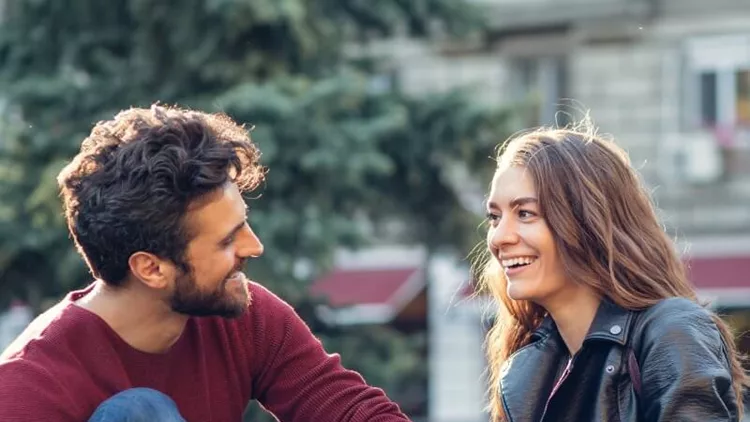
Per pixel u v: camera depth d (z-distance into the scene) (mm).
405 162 10328
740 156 15039
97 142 3002
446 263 14773
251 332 3213
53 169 9250
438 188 10555
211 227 2926
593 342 2934
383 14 10602
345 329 10055
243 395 3211
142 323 3020
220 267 2953
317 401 3229
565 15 15211
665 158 15195
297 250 9359
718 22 14977
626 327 2914
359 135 9570
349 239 9578
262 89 9359
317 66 10195
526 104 10828
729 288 14578
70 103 9969
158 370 3057
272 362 3242
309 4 10109
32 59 10508
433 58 15469
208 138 2957
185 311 2986
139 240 2912
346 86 9586
